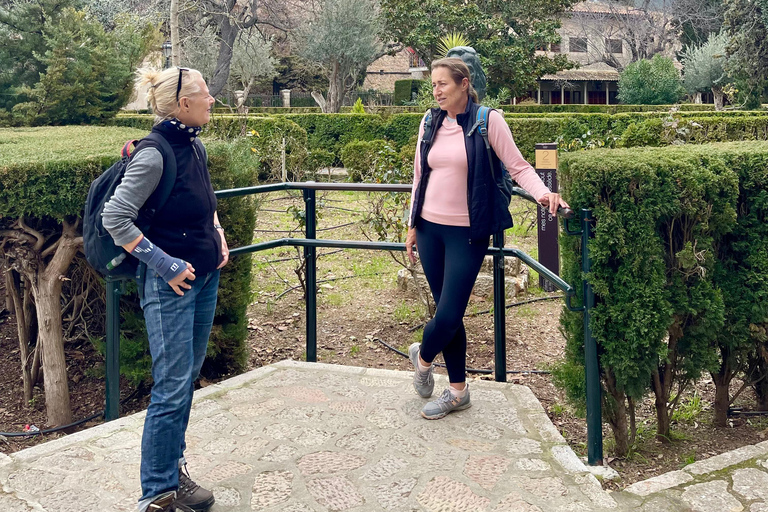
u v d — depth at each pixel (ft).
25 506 9.44
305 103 146.00
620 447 11.59
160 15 67.56
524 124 55.72
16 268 14.73
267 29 139.13
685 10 148.15
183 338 8.64
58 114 40.52
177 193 8.51
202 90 8.54
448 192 10.85
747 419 13.10
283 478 10.10
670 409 13.33
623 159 10.64
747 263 11.72
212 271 9.10
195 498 9.11
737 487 9.90
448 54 14.92
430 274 11.43
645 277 10.59
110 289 12.08
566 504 9.38
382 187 13.46
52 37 40.96
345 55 105.91
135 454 10.84
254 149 38.14
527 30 88.38
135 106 63.31
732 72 69.15
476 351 18.44
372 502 9.46
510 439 11.20
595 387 10.99
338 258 28.02
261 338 19.72
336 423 11.85
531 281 24.32
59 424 15.38
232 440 11.28
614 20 158.40
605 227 10.36
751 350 12.19
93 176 13.87
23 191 13.29
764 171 11.28
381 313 21.61
